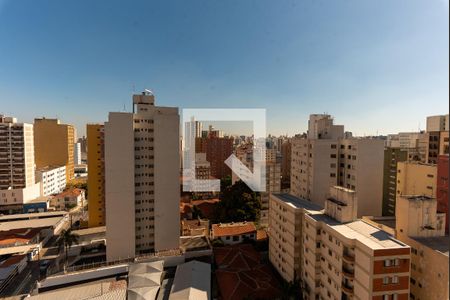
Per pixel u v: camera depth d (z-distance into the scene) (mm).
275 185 92125
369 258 30922
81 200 113250
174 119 60875
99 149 73688
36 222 83062
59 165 141125
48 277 49812
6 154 102000
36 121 138375
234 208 83812
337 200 43469
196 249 60219
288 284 45281
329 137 64438
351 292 33906
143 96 60062
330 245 38312
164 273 52375
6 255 66312
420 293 35469
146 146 59750
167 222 61406
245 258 56625
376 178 59719
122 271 53344
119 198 57438
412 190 56375
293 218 47156
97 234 66500
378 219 50844
